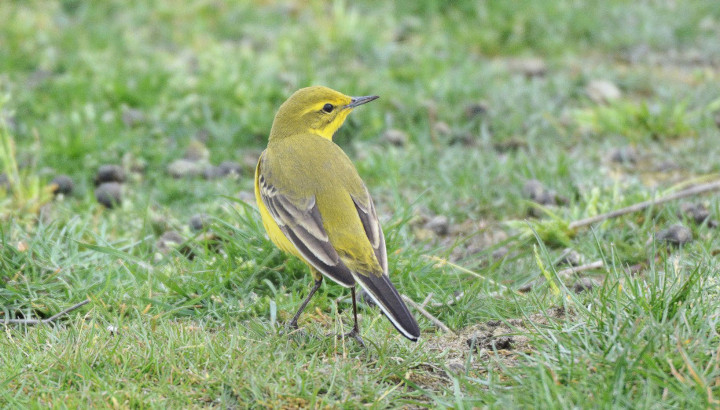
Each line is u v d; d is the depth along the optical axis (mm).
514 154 15266
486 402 7285
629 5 22188
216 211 12648
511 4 21531
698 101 17094
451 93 16906
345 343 8648
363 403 7566
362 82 17281
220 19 21375
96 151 14719
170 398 7508
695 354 7344
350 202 8680
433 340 8883
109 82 16625
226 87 16562
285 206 8812
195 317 9477
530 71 19078
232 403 7574
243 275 10086
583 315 8328
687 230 10969
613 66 19484
